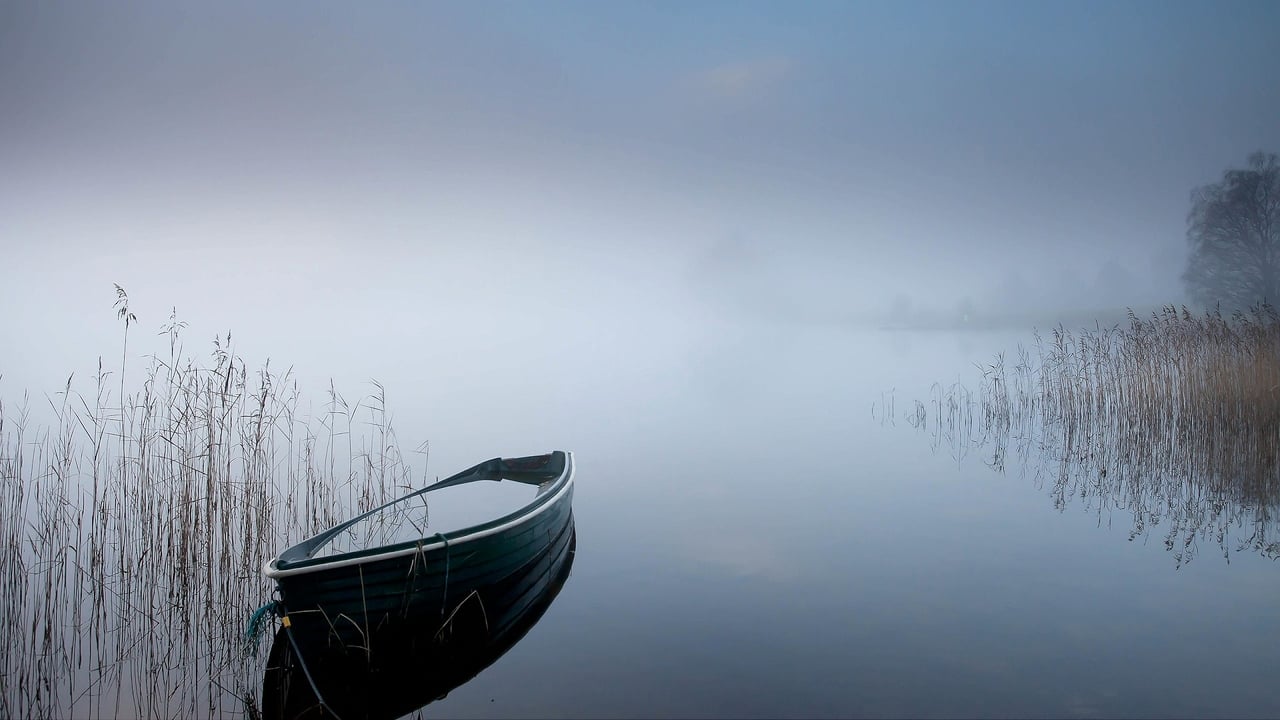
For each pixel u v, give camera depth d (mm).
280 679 5781
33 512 9758
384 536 7223
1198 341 14297
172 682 5746
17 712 5246
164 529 8523
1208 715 5066
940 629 6504
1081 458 13086
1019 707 5199
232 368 9219
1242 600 6980
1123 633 6340
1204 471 11688
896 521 9828
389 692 5621
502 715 5230
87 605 7109
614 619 6824
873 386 25359
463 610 6156
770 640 6324
